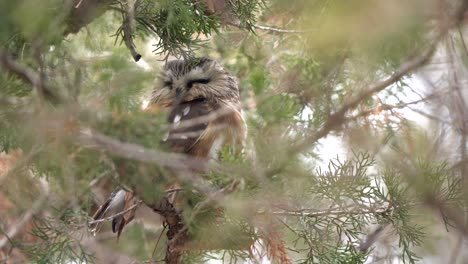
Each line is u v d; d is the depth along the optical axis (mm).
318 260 10883
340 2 7531
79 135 8117
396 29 7773
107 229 12758
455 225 10336
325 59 11992
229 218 9852
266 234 10094
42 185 10664
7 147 8672
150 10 10578
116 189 11031
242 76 13586
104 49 11148
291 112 11211
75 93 8352
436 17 8938
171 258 10422
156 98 13227
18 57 8781
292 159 9562
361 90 12133
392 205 10234
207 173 9367
